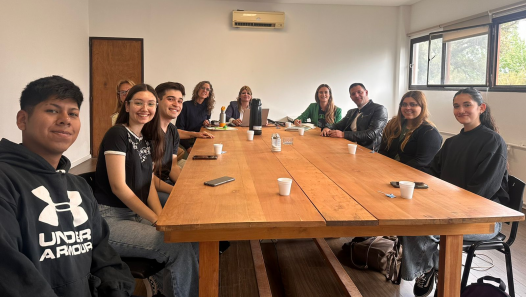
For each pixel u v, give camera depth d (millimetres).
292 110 6293
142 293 2182
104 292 1124
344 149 2746
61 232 1001
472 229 1414
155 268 1512
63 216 1024
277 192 1595
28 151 987
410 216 1306
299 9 6094
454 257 1439
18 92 3574
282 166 2131
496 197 1979
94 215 1213
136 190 1821
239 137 3352
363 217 1288
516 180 1912
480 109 2129
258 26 5961
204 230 1290
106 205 1749
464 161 2096
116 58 5898
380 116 3537
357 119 3721
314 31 6156
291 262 2594
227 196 1522
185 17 5938
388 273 2371
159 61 5977
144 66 5957
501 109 4188
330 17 6148
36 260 929
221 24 6000
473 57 4664
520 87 3957
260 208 1374
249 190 1618
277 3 6047
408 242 1791
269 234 1314
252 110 3527
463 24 4812
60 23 4629
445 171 2232
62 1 4688
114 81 5945
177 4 5898
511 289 1819
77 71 5301
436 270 1961
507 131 4090
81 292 1033
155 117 1927
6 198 888
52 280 967
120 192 1679
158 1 5863
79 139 5504
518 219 1327
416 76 6043
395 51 6297
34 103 1004
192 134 3346
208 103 4270
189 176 1861
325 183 1759
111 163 1693
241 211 1338
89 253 1111
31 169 981
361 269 2469
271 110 6266
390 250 2406
